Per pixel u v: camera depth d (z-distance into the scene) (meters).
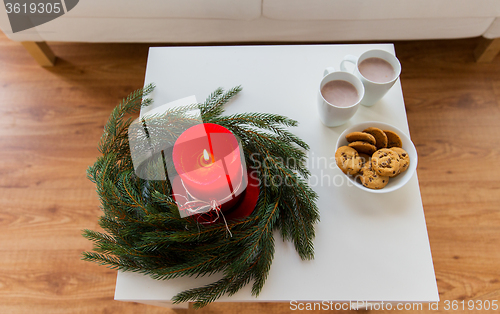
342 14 1.04
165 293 0.68
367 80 0.72
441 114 1.22
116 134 0.68
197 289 0.64
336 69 0.85
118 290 0.68
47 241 1.10
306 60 0.86
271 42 1.33
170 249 0.63
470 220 1.10
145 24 1.10
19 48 1.35
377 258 0.70
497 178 1.14
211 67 0.85
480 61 1.28
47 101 1.27
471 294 1.03
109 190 0.61
